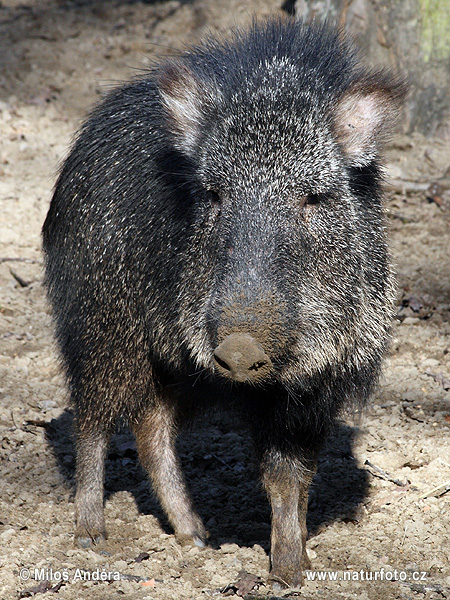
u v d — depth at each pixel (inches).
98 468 517.3
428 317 791.1
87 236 513.3
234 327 381.4
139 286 488.7
